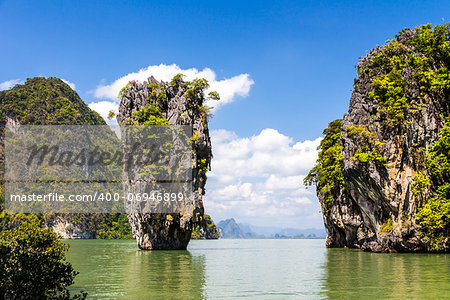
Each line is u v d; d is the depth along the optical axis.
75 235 186.12
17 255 14.42
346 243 60.75
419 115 41.88
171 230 57.03
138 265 32.31
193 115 59.03
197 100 60.81
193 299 16.30
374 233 46.72
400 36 49.12
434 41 45.84
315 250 58.16
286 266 30.97
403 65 45.12
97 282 21.45
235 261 36.91
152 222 55.38
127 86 63.41
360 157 42.69
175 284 20.69
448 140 40.16
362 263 31.03
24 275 14.16
